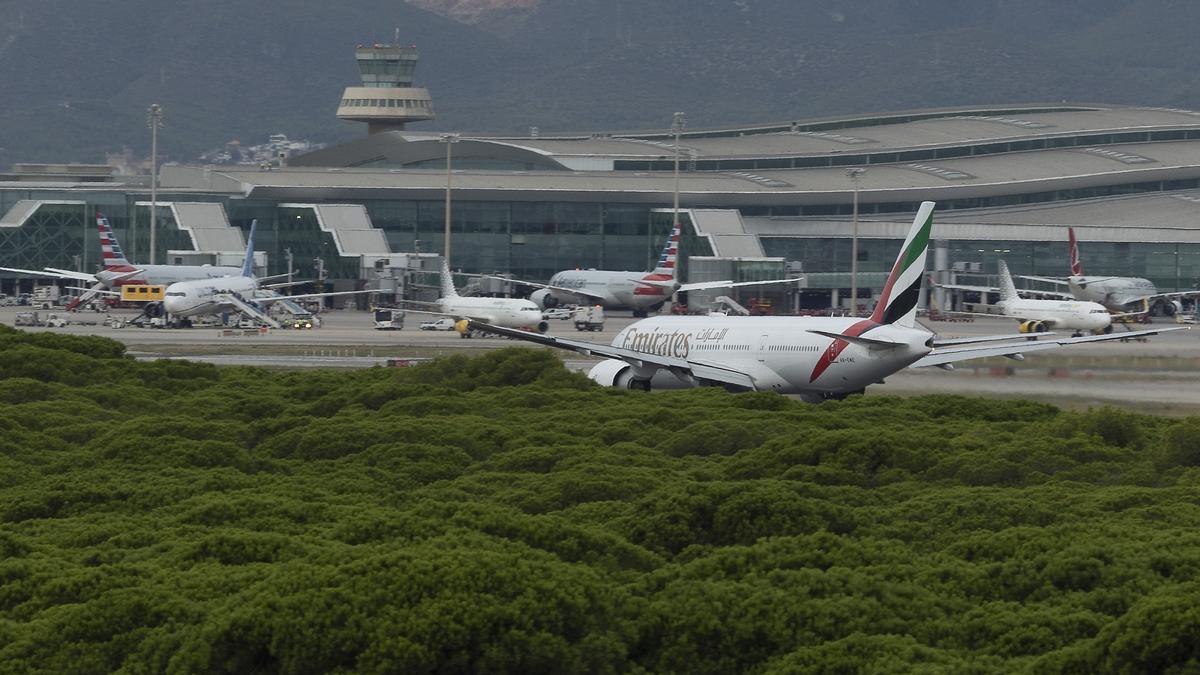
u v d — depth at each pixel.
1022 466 68.88
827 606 43.00
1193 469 68.81
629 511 57.12
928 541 54.78
